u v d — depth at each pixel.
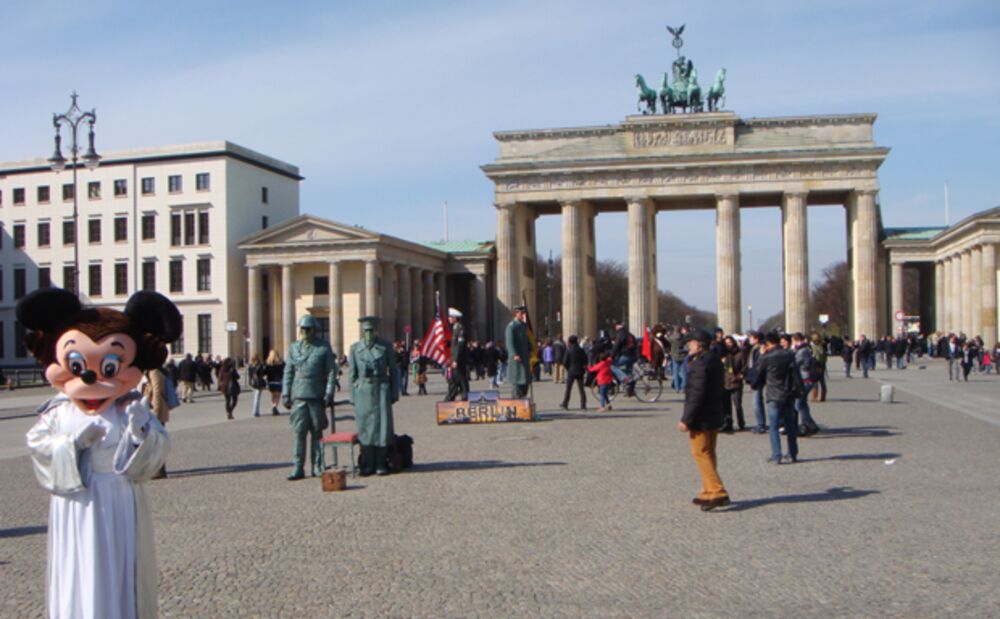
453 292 135.38
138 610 8.58
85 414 8.64
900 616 11.24
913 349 107.31
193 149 118.25
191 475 24.16
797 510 17.70
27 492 21.81
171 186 119.19
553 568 13.66
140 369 8.91
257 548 15.33
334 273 111.81
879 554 14.21
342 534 16.28
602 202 115.81
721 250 107.94
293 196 132.62
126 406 8.85
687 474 22.33
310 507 19.02
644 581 12.92
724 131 108.62
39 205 124.50
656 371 60.44
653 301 116.94
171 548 15.48
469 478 22.33
